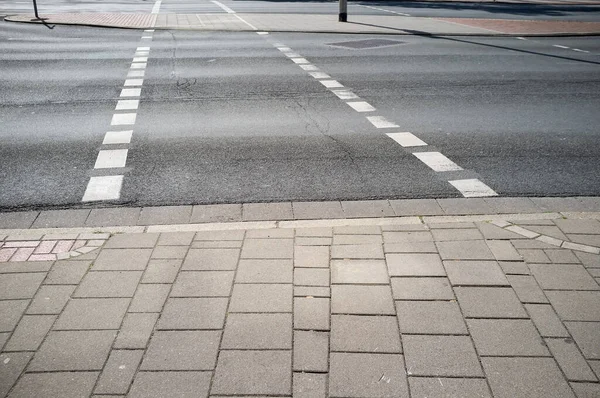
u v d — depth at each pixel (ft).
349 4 101.55
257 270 14.01
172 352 11.09
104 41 53.83
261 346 11.25
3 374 10.51
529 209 18.48
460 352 11.09
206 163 22.34
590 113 30.35
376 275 13.78
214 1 106.83
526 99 33.17
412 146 24.49
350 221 16.97
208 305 12.60
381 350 11.14
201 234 15.93
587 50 51.85
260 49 49.42
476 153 23.75
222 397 9.96
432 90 34.94
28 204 18.65
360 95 33.47
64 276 13.79
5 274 13.85
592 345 11.23
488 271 13.94
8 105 30.71
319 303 12.66
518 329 11.76
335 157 23.04
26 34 58.44
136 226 16.69
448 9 95.55
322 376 10.46
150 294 13.02
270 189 19.83
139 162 22.44
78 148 23.99
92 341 11.43
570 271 13.93
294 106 30.94
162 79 37.27
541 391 10.07
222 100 32.12
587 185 20.56
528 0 124.47
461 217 17.19
